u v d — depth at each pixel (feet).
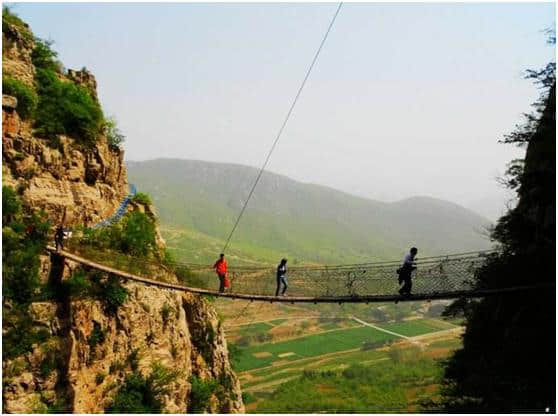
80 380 78.64
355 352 489.67
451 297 64.69
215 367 119.24
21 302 74.43
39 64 99.30
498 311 82.33
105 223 98.63
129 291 91.50
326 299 70.18
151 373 90.84
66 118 96.78
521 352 71.46
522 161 86.84
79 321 80.84
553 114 72.13
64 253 78.64
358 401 310.45
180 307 108.78
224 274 80.02
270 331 560.61
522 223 77.20
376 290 74.90
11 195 77.00
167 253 116.16
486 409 73.05
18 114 86.28
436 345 493.36
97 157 102.63
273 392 367.45
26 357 71.72
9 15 96.37
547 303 65.92
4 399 67.56
